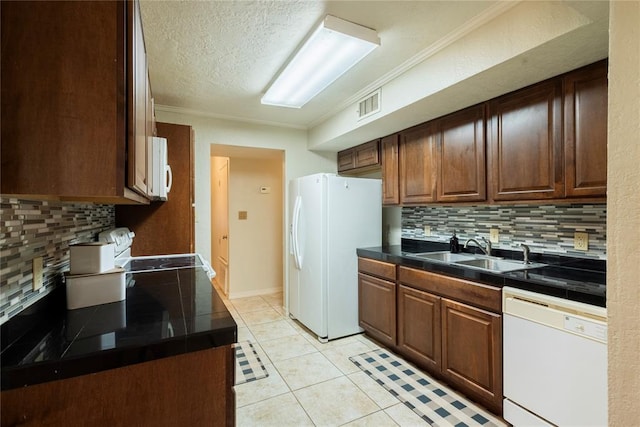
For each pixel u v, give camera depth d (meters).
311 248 3.16
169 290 1.51
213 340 0.97
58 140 0.82
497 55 1.69
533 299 1.64
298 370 2.44
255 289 4.61
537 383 1.62
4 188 0.79
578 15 1.37
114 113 0.87
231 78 2.51
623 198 0.57
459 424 1.81
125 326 1.01
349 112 3.03
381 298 2.82
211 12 1.69
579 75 1.71
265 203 4.67
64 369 0.80
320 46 1.92
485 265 2.44
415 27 1.82
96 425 0.84
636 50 0.55
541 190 1.88
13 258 0.97
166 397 0.92
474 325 1.97
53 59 0.82
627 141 0.56
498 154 2.12
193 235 2.76
